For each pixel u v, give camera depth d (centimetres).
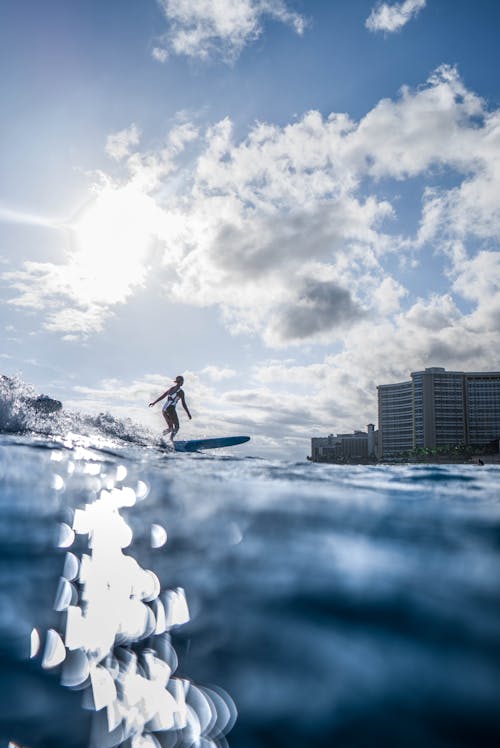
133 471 455
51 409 1235
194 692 89
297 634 115
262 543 201
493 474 513
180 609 129
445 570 166
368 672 97
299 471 505
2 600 134
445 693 90
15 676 95
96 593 142
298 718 82
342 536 213
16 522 232
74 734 78
